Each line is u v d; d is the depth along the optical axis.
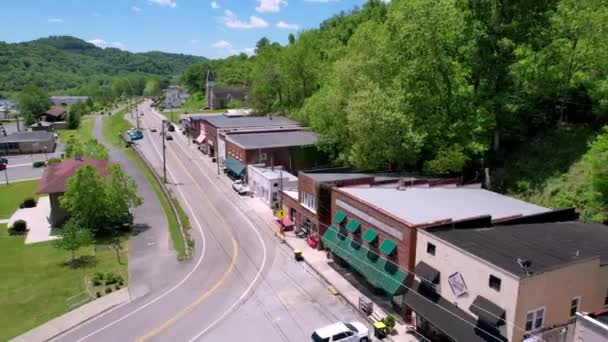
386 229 30.81
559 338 22.50
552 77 44.44
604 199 33.12
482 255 23.77
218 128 77.88
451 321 24.41
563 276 22.22
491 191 41.88
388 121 45.06
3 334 29.06
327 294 33.31
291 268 37.88
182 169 76.56
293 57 94.25
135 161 84.94
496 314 21.78
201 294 33.69
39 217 54.44
